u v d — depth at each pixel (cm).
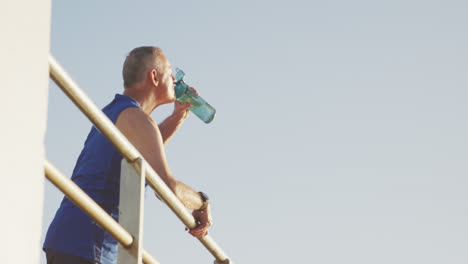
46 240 299
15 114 146
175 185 321
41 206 149
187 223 317
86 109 218
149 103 376
